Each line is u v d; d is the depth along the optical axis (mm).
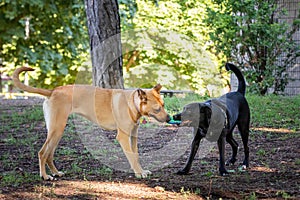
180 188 4844
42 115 9688
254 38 11547
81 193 4691
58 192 4742
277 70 11797
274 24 11445
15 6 16141
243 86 5863
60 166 5918
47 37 17641
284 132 7340
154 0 14102
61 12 16438
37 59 17781
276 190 4688
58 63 18453
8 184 5059
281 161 5844
